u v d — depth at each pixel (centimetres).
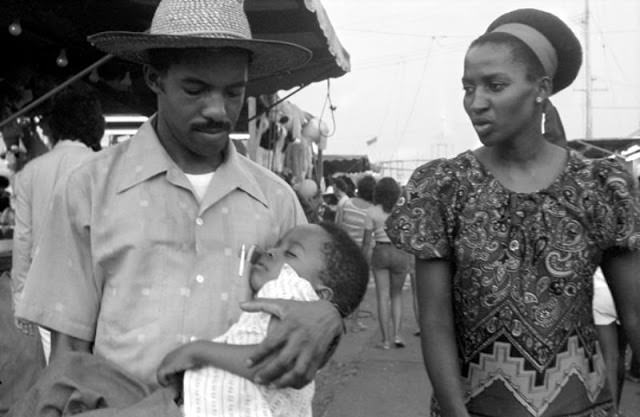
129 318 184
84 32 495
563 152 208
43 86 556
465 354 206
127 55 200
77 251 193
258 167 217
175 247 189
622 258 205
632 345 209
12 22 447
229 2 187
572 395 198
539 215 198
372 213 790
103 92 625
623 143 1230
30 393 180
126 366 182
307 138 1138
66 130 368
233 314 189
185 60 180
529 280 196
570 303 197
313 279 184
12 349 362
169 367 172
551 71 201
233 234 195
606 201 199
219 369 169
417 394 603
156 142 196
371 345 808
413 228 205
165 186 192
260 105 843
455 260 206
